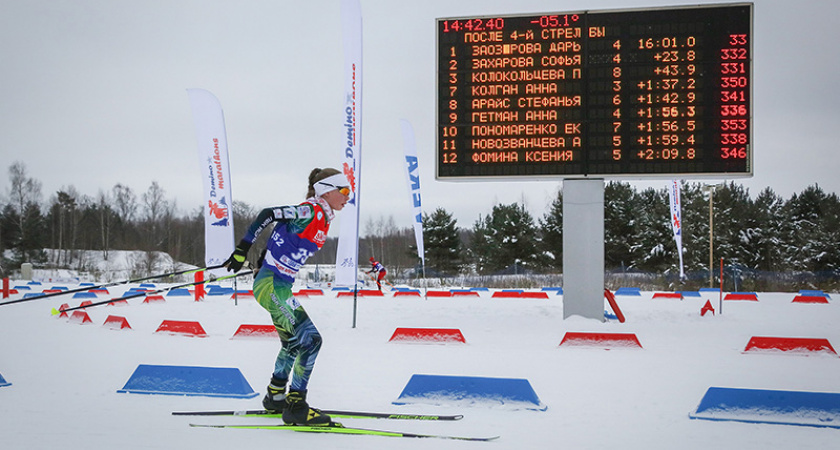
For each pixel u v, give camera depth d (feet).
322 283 110.42
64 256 171.22
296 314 14.21
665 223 127.65
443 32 42.06
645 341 32.83
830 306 57.77
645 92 39.83
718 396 15.83
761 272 115.85
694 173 39.24
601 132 40.24
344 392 18.76
